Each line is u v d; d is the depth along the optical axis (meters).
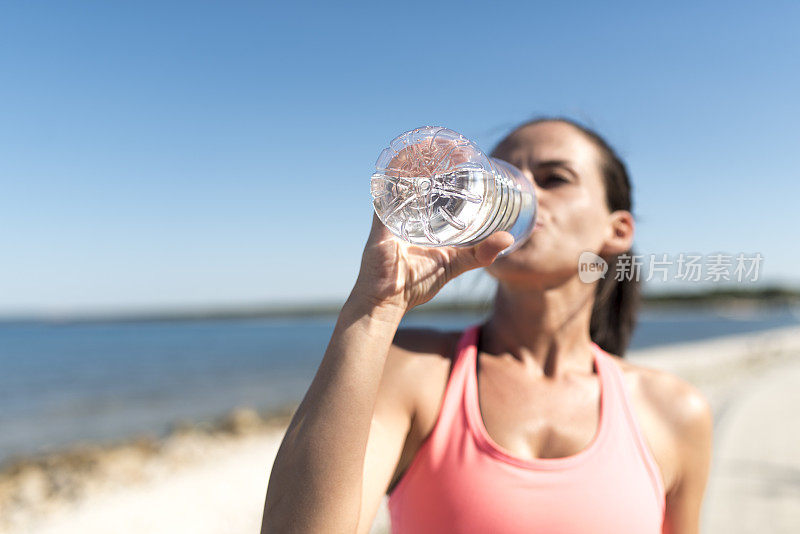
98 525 8.02
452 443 1.28
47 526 8.12
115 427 17.98
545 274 1.38
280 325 186.50
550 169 1.45
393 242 1.14
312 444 1.01
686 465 1.43
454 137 1.21
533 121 1.59
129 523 8.04
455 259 1.21
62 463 11.37
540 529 1.18
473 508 1.20
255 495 8.95
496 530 1.18
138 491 9.44
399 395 1.34
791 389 18.11
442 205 1.18
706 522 5.76
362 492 1.13
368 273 1.12
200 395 25.75
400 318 1.13
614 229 1.55
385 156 1.18
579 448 1.30
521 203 1.29
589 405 1.37
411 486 1.30
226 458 11.82
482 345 1.49
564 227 1.40
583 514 1.19
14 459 12.59
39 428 18.11
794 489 6.76
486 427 1.32
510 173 1.33
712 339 67.12
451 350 1.47
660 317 184.88
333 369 1.06
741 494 6.58
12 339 95.12
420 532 1.26
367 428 1.04
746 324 141.75
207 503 8.66
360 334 1.08
